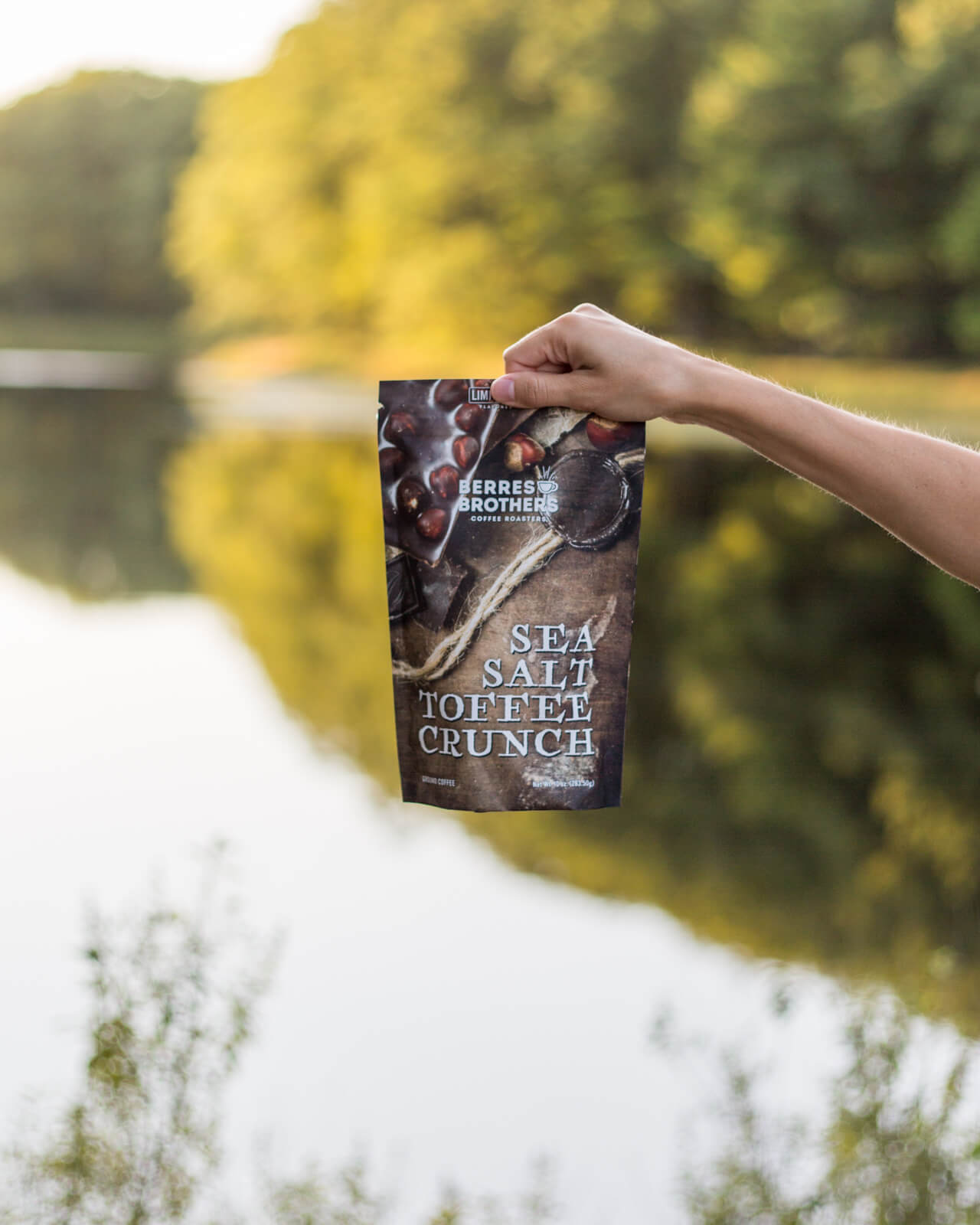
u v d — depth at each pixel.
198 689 7.49
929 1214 2.07
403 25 40.25
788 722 7.10
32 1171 2.21
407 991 3.55
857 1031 2.46
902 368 29.75
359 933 3.98
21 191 66.69
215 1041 2.34
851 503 1.14
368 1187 2.49
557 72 35.25
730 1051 2.95
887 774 6.11
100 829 4.96
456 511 1.12
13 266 67.94
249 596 10.66
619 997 3.50
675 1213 2.37
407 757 1.16
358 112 41.66
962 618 9.90
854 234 29.30
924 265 29.62
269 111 45.69
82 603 10.26
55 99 67.38
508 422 1.11
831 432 1.11
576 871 4.66
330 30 43.91
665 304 35.50
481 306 37.06
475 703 1.13
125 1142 2.22
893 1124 2.25
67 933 3.82
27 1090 2.75
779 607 10.29
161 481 18.30
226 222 47.19
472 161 36.16
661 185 34.06
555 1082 2.98
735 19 32.44
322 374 41.56
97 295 69.06
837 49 28.52
